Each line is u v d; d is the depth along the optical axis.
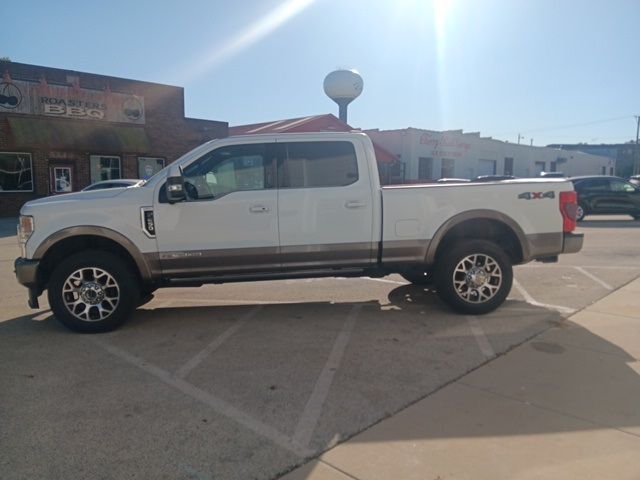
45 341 5.25
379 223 5.68
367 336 5.24
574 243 5.93
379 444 3.13
